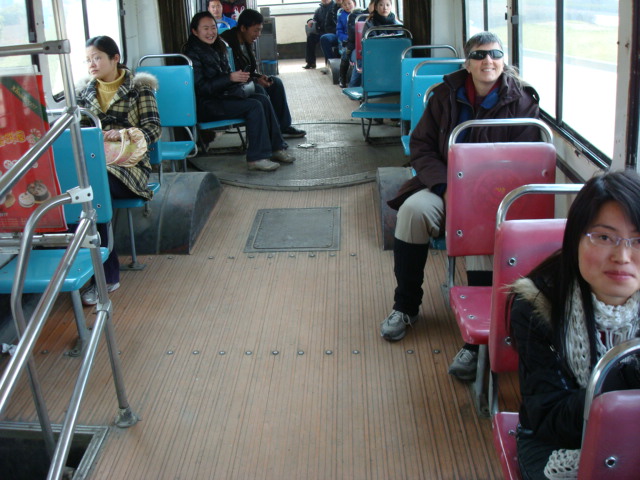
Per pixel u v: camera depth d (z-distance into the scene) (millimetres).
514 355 2133
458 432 2541
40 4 3682
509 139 3137
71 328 3422
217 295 3707
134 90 4023
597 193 1347
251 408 2730
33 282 2709
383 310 3477
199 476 2365
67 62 2164
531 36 3947
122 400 2627
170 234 4281
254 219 4758
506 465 1708
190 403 2775
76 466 2666
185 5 6105
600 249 1354
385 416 2652
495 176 2715
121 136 3768
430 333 3238
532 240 2021
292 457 2443
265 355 3109
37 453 2689
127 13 5617
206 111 5750
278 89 6781
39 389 2346
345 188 5281
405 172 4621
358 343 3180
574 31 3176
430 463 2389
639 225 1316
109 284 3750
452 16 5980
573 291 1461
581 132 3145
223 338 3266
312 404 2742
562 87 3391
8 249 2531
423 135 3268
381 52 6176
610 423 1143
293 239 4398
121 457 2473
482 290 2713
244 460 2438
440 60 4969
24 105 2447
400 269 3109
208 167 5895
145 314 3512
